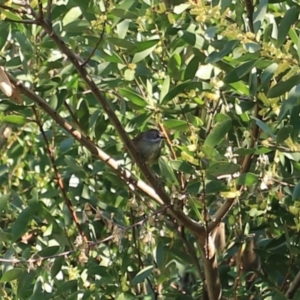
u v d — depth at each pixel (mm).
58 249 6941
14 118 7238
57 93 7629
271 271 8031
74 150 8766
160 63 8109
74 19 7066
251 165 7352
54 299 7160
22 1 6387
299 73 5672
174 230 7922
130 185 7395
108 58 7242
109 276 7617
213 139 6051
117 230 6547
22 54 7574
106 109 6746
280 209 7945
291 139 6090
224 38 6594
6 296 7164
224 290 8359
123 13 6527
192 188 6605
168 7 7727
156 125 7844
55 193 8391
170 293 7988
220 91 7227
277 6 7645
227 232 9578
